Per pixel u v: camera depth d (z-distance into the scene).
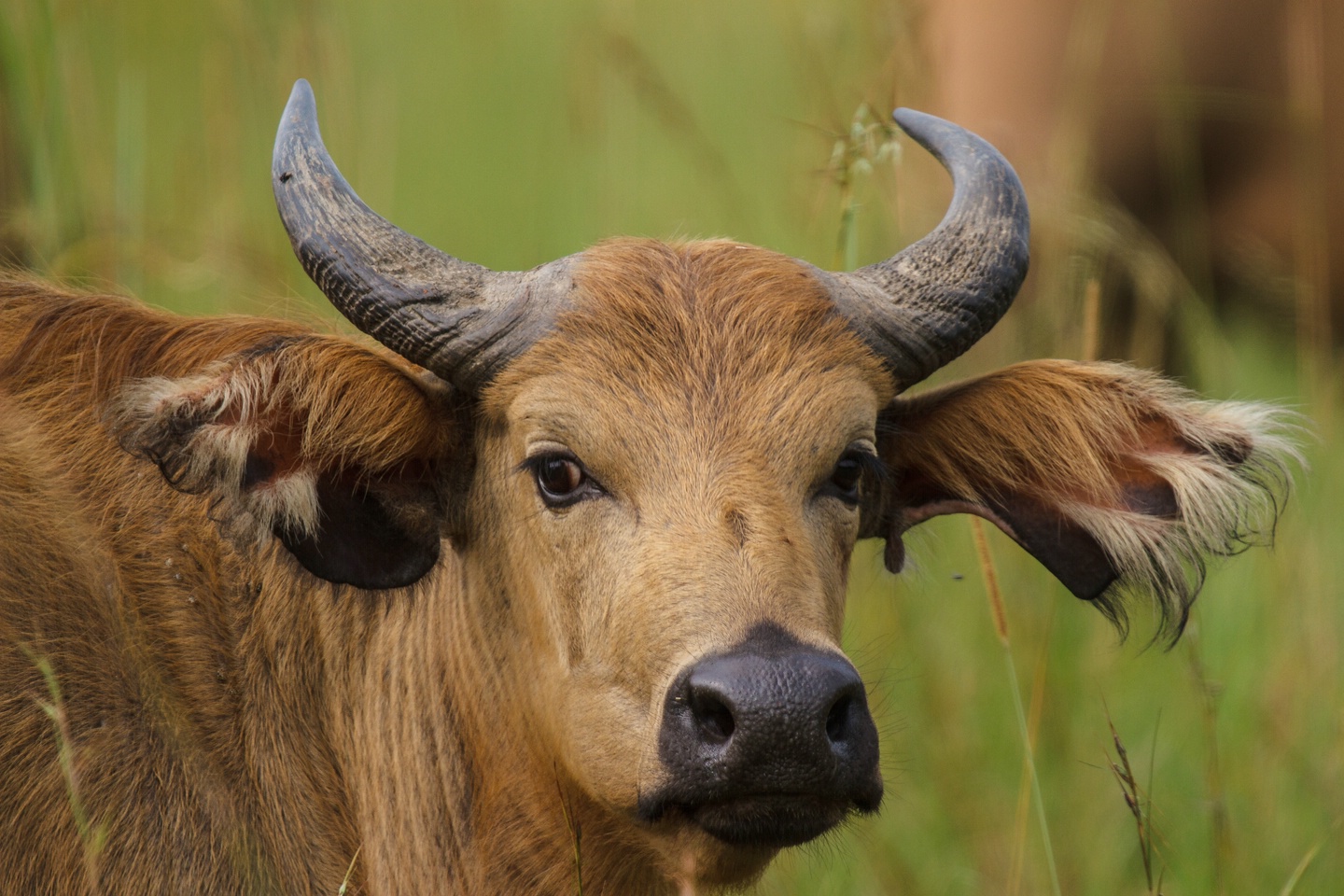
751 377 16.23
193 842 17.08
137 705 17.14
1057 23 33.56
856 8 29.67
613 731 15.54
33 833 16.50
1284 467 17.89
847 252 20.89
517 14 42.97
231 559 18.30
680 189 36.75
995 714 25.66
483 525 17.44
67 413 18.16
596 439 15.94
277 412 16.36
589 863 17.58
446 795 18.16
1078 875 23.22
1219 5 33.59
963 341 17.55
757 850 15.66
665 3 43.78
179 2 37.44
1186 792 24.53
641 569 15.32
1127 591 18.81
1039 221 29.59
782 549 15.24
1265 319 34.41
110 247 25.17
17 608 16.89
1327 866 22.98
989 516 19.17
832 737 14.38
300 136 17.44
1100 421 17.94
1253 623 27.14
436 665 18.20
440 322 16.70
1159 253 31.75
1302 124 31.12
